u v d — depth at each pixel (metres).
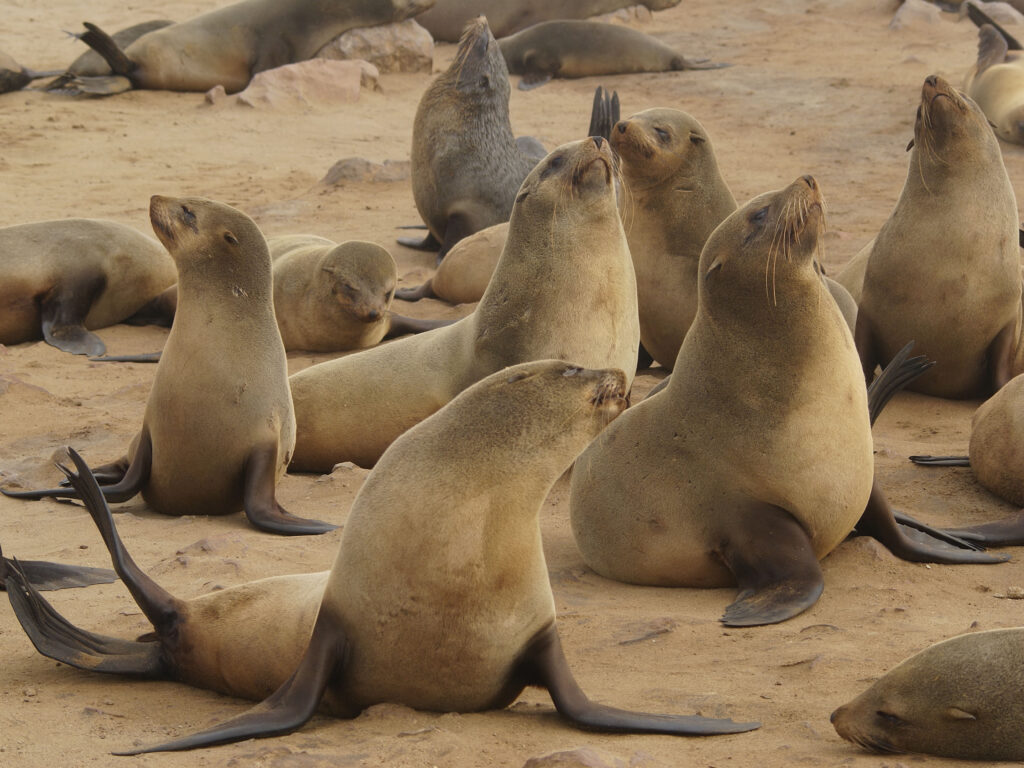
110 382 40.97
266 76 82.88
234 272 28.47
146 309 48.53
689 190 37.94
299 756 15.48
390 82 89.38
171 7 112.06
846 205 60.84
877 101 80.56
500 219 55.59
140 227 57.84
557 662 17.64
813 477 23.58
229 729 16.19
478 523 16.88
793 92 84.00
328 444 33.22
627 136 37.16
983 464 30.30
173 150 72.94
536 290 30.05
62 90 84.25
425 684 17.36
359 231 59.50
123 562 19.25
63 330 45.31
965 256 35.88
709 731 16.91
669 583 24.77
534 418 16.95
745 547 23.61
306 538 26.75
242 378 28.58
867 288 37.75
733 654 20.42
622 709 17.94
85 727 17.02
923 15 98.50
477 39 55.50
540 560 17.56
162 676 19.36
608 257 29.97
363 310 43.97
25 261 45.34
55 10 111.12
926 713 15.92
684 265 38.34
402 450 17.45
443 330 32.97
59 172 67.75
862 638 20.89
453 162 55.28
